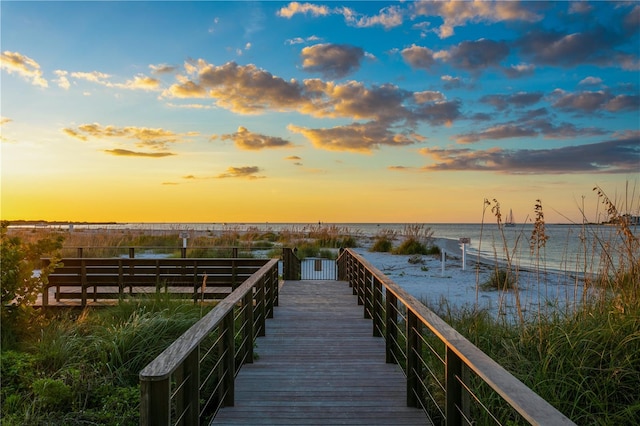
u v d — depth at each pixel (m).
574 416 3.57
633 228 5.06
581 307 5.08
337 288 10.92
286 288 10.93
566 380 3.88
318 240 22.67
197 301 7.88
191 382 2.77
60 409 4.04
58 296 8.14
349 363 5.09
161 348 5.05
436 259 18.30
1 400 4.08
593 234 5.48
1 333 5.59
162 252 18.22
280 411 3.77
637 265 4.83
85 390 4.30
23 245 6.41
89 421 3.85
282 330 6.62
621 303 4.57
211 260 8.26
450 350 2.81
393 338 5.05
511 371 4.23
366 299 7.44
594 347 4.09
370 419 3.62
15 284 5.86
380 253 20.53
